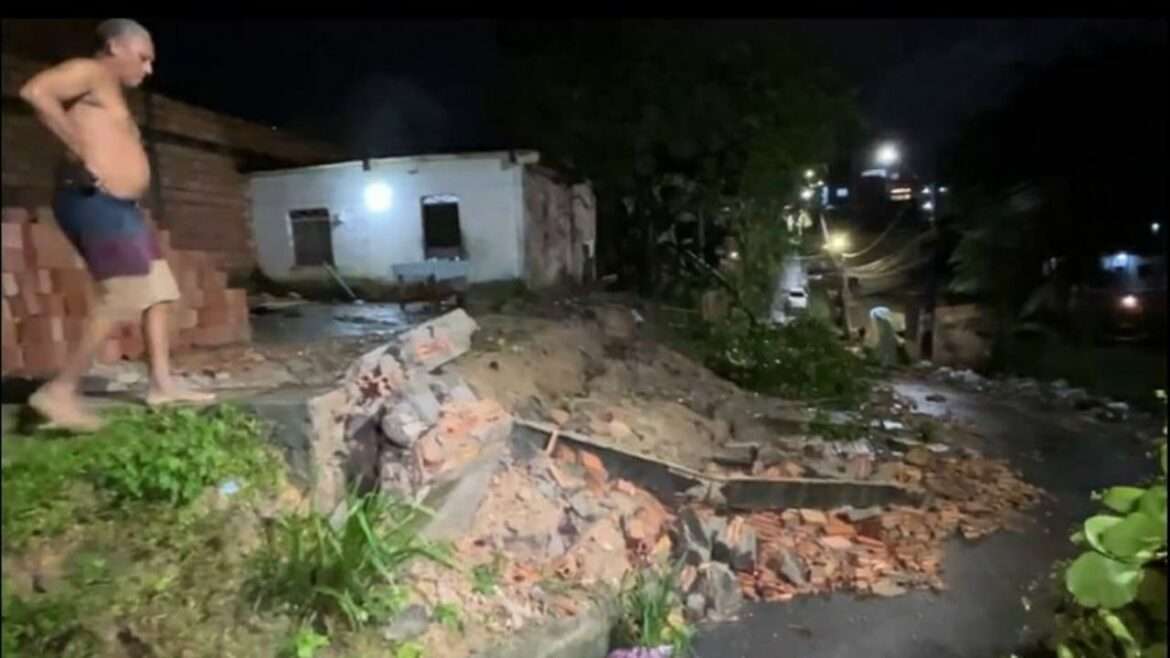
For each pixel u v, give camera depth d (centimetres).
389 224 1259
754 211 1529
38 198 451
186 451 398
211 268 687
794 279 1764
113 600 346
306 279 1262
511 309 1059
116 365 536
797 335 1202
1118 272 1702
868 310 2055
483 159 1234
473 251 1255
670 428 759
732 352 1134
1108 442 990
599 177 1459
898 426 957
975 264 1850
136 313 429
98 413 410
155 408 428
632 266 1589
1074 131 1659
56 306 467
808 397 1055
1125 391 1362
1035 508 737
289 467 447
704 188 1498
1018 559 622
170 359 603
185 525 387
